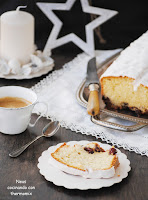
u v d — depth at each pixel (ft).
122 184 1.87
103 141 2.21
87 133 2.26
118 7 3.64
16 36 2.95
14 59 2.97
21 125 2.18
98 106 2.35
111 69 2.57
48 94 2.72
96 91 2.51
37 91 2.74
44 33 3.69
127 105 2.52
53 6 3.35
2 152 2.05
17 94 2.29
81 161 1.91
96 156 1.96
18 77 2.89
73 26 3.69
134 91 2.44
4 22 2.93
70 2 3.35
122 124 2.37
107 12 3.32
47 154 2.00
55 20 3.37
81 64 3.27
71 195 1.79
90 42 3.41
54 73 3.07
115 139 2.21
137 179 1.91
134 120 2.32
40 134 2.24
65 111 2.50
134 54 2.73
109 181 1.83
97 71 2.98
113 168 1.85
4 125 2.15
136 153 2.12
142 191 1.84
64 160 1.91
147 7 3.61
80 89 2.68
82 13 3.62
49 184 1.85
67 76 3.03
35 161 2.00
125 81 2.45
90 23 3.36
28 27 2.98
